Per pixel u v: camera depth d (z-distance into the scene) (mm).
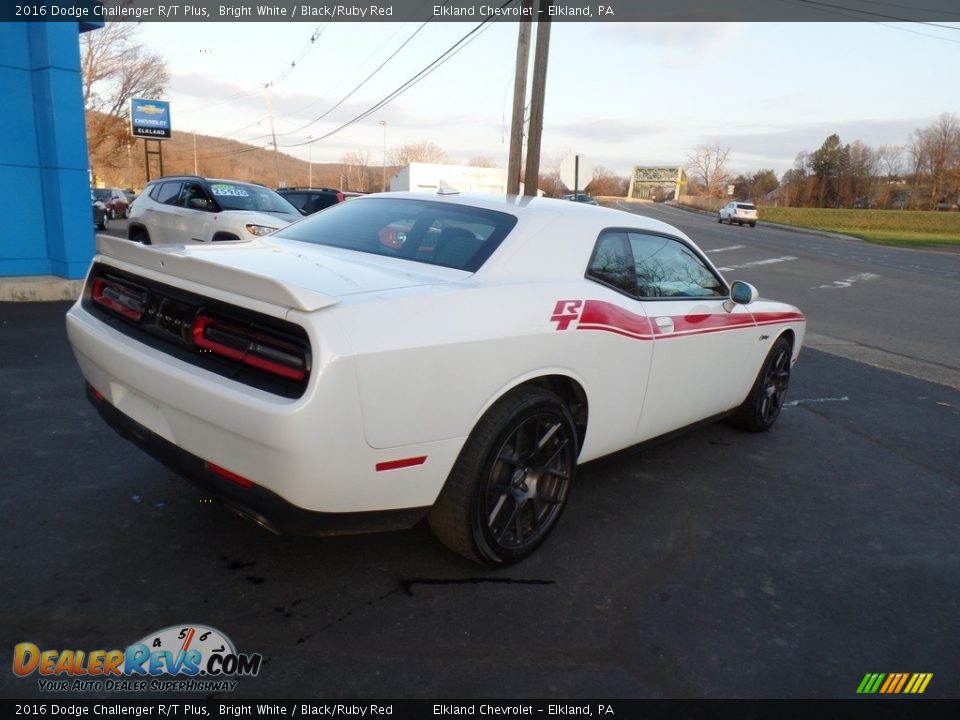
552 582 2982
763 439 5172
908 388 7160
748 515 3828
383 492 2516
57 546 2947
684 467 4473
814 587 3123
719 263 20469
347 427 2303
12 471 3627
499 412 2812
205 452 2502
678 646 2613
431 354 2496
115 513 3264
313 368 2230
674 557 3293
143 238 12219
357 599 2740
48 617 2492
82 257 9109
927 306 14000
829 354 8727
